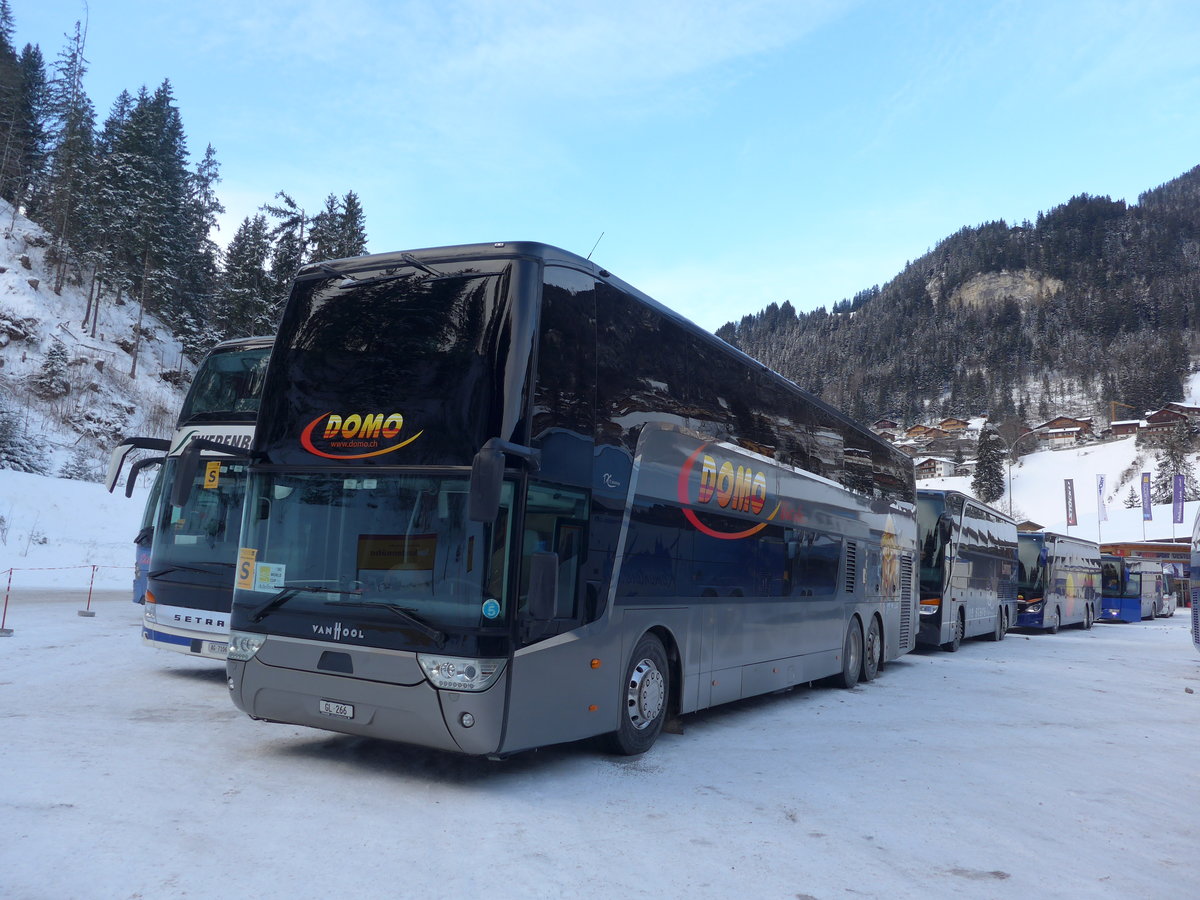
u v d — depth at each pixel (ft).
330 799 19.84
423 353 21.74
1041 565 103.09
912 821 21.06
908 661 62.80
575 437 23.03
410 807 19.66
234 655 22.84
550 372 22.09
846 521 45.60
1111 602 155.12
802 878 16.60
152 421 193.77
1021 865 18.17
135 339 217.15
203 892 13.99
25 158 283.18
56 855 15.08
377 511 21.29
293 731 26.84
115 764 21.45
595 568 23.73
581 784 22.82
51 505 112.06
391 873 15.44
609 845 17.90
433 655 19.94
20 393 173.17
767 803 22.00
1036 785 25.70
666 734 30.73
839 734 32.37
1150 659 73.61
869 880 16.70
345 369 22.59
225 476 34.24
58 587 82.33
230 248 231.71
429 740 20.36
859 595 47.34
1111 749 32.22
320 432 22.47
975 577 79.25
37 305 210.18
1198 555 62.49
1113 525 305.32
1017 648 80.89
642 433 26.43
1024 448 611.47
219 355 36.47
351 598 21.16
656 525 27.02
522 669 20.67
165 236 254.47
